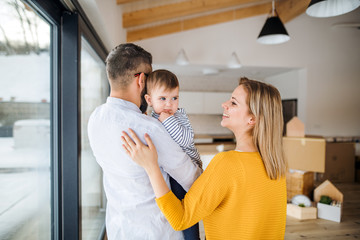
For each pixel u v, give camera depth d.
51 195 1.35
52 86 1.35
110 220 0.95
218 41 5.08
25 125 1.15
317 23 5.41
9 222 1.01
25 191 1.15
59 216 1.36
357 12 5.44
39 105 1.29
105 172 0.91
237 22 5.13
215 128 7.05
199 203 0.81
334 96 5.52
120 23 3.27
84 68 2.21
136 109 0.88
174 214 0.79
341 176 5.04
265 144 0.86
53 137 1.35
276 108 0.88
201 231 2.72
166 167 0.86
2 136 0.97
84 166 2.29
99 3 1.62
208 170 0.83
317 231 2.78
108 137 0.84
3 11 0.98
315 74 5.43
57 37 1.33
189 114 6.69
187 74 6.62
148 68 0.94
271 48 5.24
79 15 1.40
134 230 0.89
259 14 5.11
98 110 0.88
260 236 0.85
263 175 0.85
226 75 6.81
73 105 1.36
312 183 3.56
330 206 3.06
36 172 1.27
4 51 0.99
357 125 5.62
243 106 0.90
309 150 3.25
